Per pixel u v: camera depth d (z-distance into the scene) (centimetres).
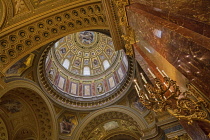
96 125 1691
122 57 1856
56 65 1823
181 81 418
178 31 325
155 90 425
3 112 1360
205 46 263
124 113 1539
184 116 337
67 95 1681
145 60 651
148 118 1410
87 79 2000
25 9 909
